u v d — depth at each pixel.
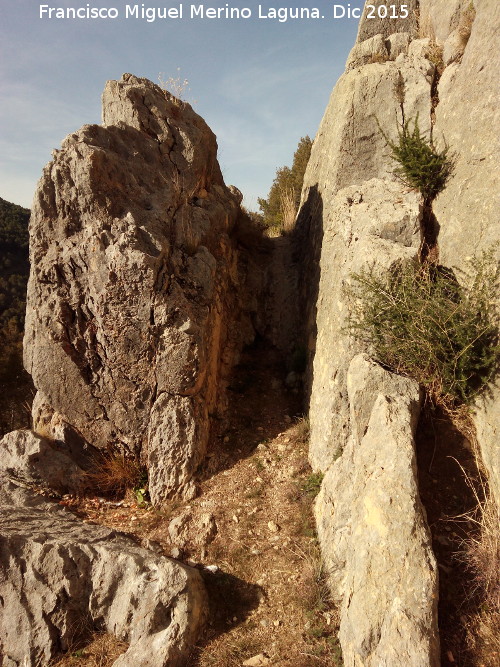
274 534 4.36
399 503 3.11
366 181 5.75
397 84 5.93
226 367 6.52
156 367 4.98
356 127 6.04
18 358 14.10
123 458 5.23
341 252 5.15
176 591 3.63
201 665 3.40
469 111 4.89
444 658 2.83
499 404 3.56
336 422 4.54
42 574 3.81
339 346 4.59
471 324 3.76
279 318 7.39
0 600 3.81
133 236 4.85
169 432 5.02
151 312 4.88
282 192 13.35
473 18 5.62
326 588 3.76
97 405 5.18
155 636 3.54
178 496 4.96
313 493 4.62
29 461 5.00
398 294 4.14
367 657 2.93
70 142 5.05
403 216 4.74
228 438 5.53
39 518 4.46
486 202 4.21
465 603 3.05
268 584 3.96
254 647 3.49
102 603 3.79
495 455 3.48
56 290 5.07
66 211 4.98
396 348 4.04
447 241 4.66
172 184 5.72
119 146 5.48
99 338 5.06
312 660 3.31
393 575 2.94
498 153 4.21
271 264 8.02
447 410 3.96
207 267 5.34
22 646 3.69
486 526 3.25
